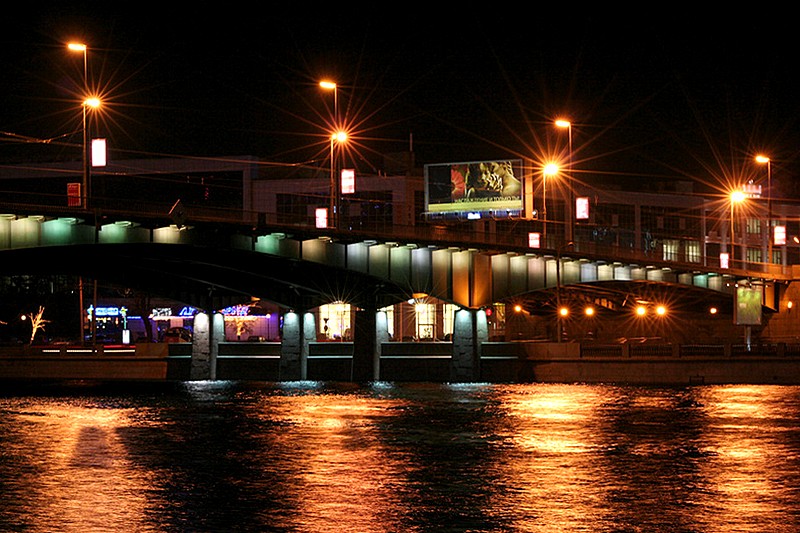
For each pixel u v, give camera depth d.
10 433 96.06
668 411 110.00
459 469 75.19
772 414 106.50
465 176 193.50
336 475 73.12
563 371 157.50
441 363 161.00
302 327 169.25
